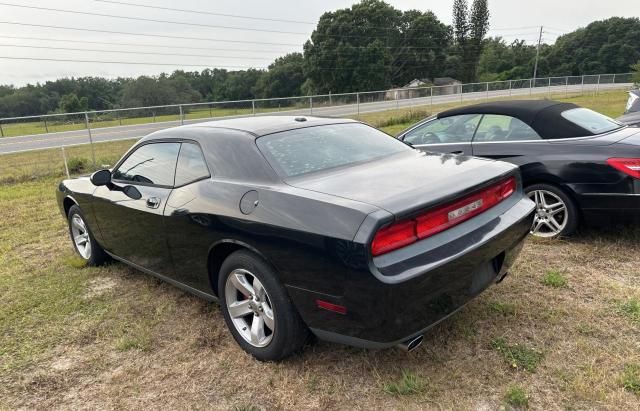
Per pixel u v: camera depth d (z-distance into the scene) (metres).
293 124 3.44
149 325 3.46
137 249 3.79
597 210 4.16
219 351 3.08
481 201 2.78
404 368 2.74
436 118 5.41
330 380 2.70
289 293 2.58
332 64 71.50
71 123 18.30
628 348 2.80
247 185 2.85
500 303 3.38
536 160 4.40
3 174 11.44
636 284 3.61
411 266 2.28
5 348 3.26
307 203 2.48
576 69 87.19
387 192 2.47
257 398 2.60
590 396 2.41
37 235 5.95
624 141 4.12
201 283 3.24
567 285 3.65
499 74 93.06
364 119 22.20
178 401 2.62
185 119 20.30
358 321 2.33
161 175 3.53
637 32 82.62
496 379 2.60
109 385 2.80
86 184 4.41
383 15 80.19
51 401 2.69
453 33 90.31
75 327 3.49
